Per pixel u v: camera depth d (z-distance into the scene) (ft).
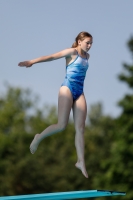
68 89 59.62
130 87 226.17
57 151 337.31
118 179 219.00
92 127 442.09
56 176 314.96
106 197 219.20
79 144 60.13
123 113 223.10
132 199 215.10
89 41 60.08
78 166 60.29
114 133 226.99
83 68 60.03
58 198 57.88
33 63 58.29
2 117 364.79
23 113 369.09
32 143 61.98
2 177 292.81
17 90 392.06
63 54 59.36
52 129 60.39
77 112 60.13
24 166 302.45
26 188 305.32
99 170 323.16
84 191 59.06
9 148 309.83
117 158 217.56
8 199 55.98
